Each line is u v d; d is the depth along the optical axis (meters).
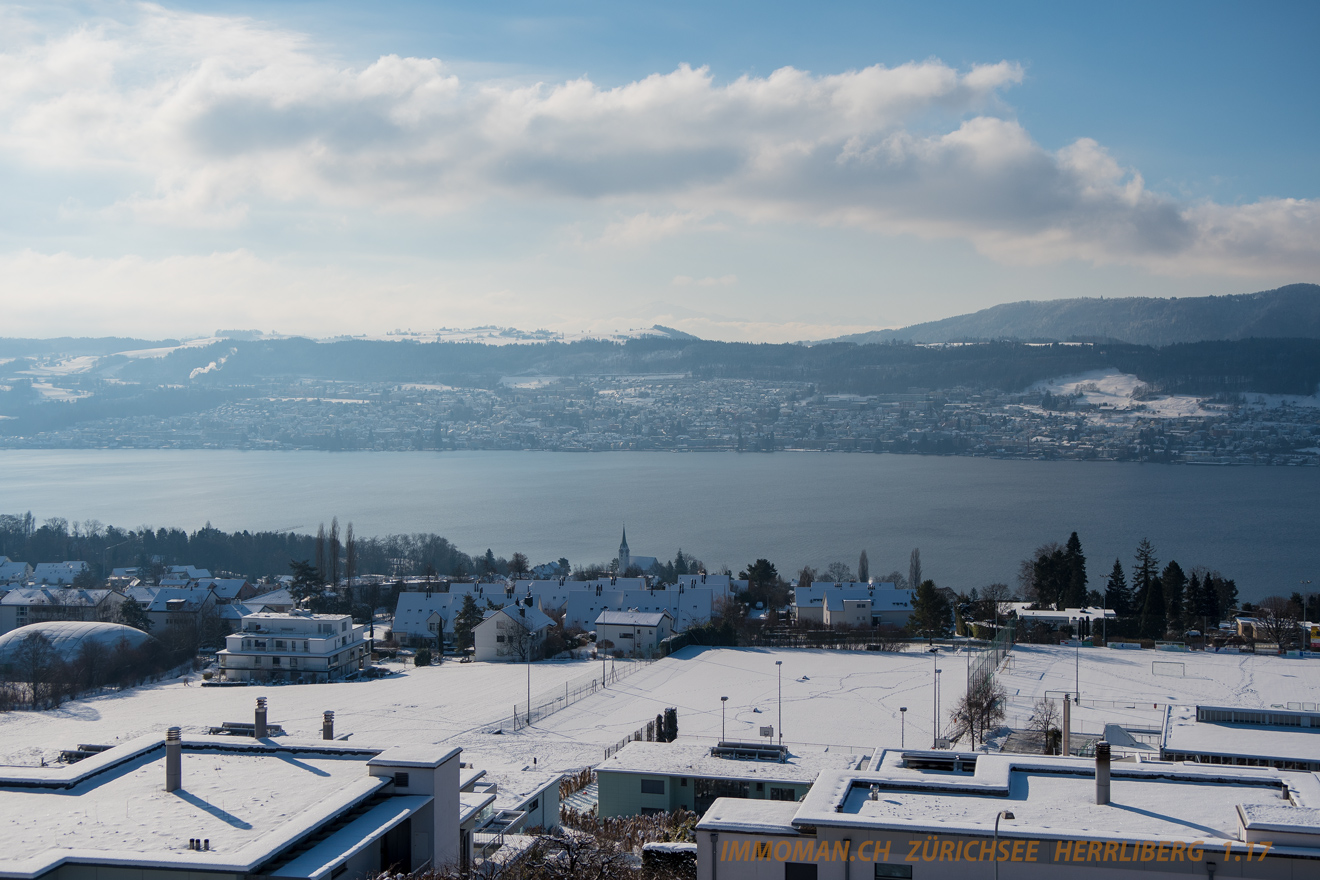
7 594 158.50
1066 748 40.81
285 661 115.94
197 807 28.23
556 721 86.56
